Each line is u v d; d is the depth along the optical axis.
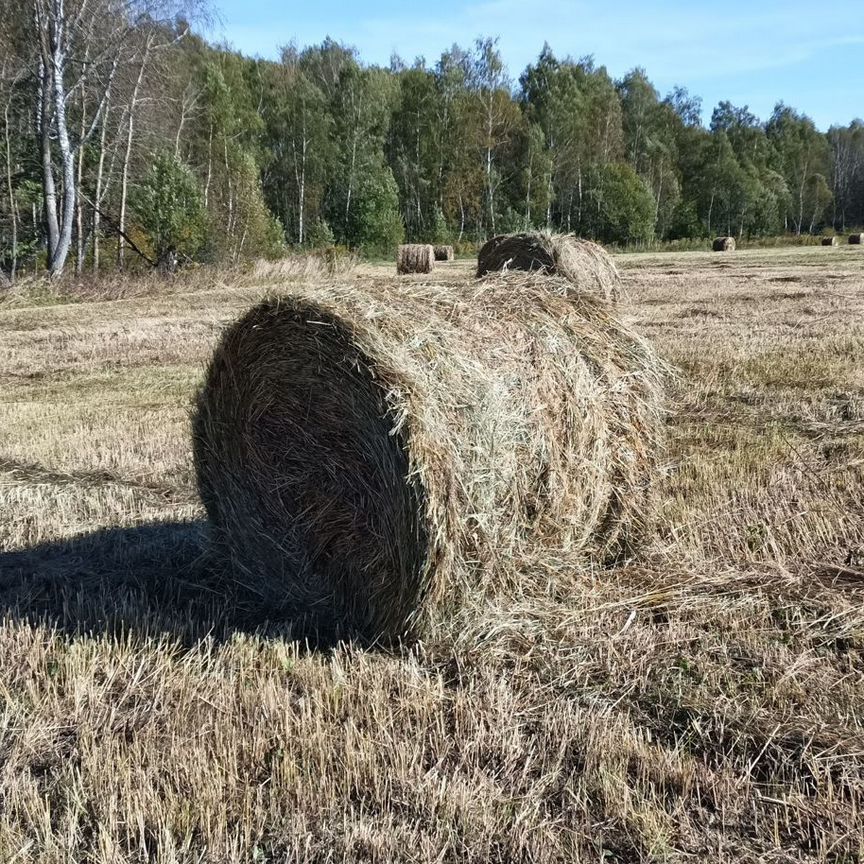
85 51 25.06
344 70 53.62
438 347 4.04
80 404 9.43
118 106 28.00
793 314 14.09
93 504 6.20
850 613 4.17
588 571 4.76
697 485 5.91
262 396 4.55
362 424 4.05
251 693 3.62
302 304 4.22
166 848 2.72
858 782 2.96
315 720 3.39
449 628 4.05
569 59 72.25
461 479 3.92
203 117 38.47
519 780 3.04
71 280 21.39
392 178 47.19
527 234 14.96
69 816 2.89
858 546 4.98
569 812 2.89
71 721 3.51
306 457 4.45
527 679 3.75
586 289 5.03
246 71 54.72
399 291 4.45
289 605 4.69
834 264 27.33
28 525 5.87
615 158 63.28
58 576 5.04
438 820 2.83
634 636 4.05
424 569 3.84
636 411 4.92
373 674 3.79
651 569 4.80
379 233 44.66
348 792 2.98
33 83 25.56
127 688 3.70
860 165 88.19
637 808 2.87
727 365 9.80
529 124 57.91
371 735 3.30
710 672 3.71
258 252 28.12
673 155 70.50
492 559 4.13
